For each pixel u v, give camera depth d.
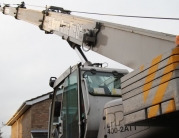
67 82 5.76
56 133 6.06
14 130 26.45
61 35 6.76
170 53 2.88
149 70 3.13
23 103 18.41
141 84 3.23
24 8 9.02
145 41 4.24
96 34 5.37
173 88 2.79
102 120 4.80
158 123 3.43
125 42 4.64
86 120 4.95
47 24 7.46
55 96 6.47
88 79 5.45
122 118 4.45
